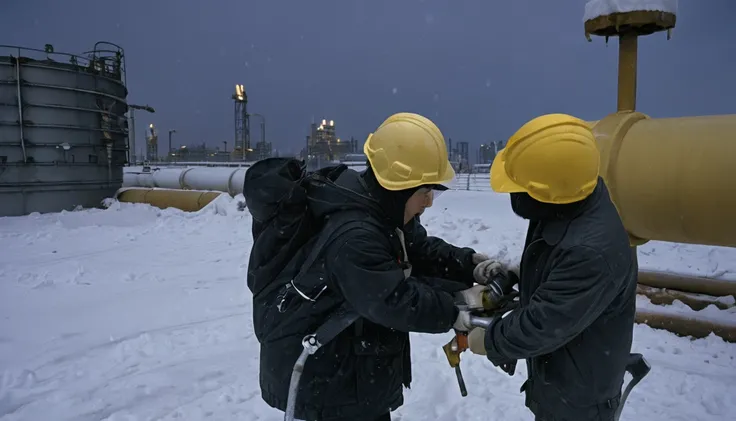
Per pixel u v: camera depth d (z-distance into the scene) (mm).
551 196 2092
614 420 2428
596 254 2025
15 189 16875
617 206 3883
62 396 4461
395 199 2338
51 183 17531
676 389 4094
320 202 2377
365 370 2424
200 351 5340
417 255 2893
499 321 2230
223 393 4398
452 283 2812
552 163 2072
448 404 4070
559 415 2344
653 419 3691
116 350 5430
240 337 5656
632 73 4414
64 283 8148
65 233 12555
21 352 5484
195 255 9906
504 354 2180
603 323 2246
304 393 2416
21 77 16844
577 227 2102
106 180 19047
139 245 11086
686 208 3576
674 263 6660
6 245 11297
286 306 2426
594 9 4301
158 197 17219
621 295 2232
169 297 7246
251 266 2547
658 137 3758
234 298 7086
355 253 2207
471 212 12172
